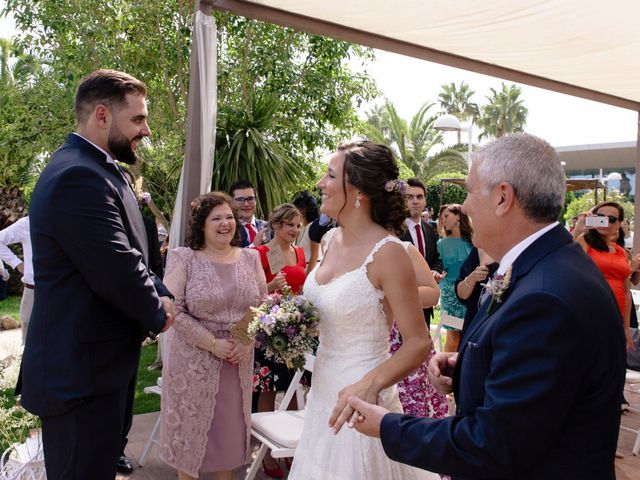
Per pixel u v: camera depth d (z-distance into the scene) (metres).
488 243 1.42
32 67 8.73
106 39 8.30
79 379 2.17
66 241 2.13
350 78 9.00
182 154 8.41
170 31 8.72
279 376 3.92
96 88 2.31
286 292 2.39
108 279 2.13
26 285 5.71
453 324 4.28
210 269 3.20
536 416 1.17
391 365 2.01
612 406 1.26
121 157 2.41
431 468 1.33
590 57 5.46
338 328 2.17
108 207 2.18
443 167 30.59
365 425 1.51
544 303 1.20
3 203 13.19
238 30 8.44
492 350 1.32
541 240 1.34
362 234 2.20
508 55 5.46
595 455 1.24
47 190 2.15
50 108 8.31
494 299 1.35
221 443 3.12
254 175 6.81
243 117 7.14
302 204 5.61
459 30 4.71
